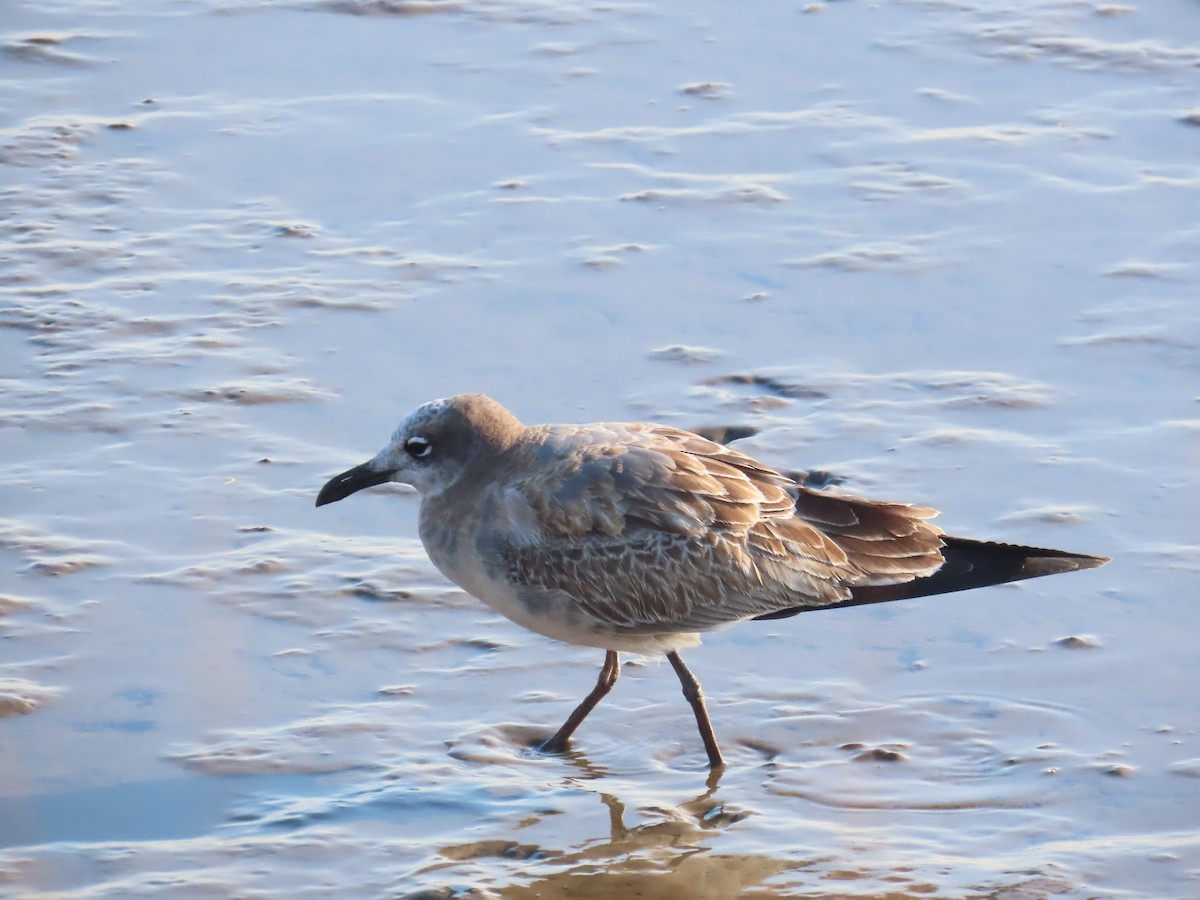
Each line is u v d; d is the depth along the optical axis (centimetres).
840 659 1177
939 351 1537
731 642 1204
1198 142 1897
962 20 2188
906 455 1383
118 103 2016
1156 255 1683
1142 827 1001
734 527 1109
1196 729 1083
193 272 1678
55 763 1056
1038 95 2008
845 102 1998
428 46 2147
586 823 1024
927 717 1110
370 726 1104
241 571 1248
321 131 1948
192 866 974
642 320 1594
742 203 1792
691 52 2122
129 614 1198
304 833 1006
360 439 1419
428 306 1620
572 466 1110
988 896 946
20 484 1345
